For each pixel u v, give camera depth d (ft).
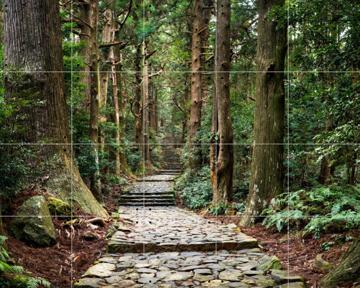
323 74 20.17
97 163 33.27
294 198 22.31
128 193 47.55
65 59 31.09
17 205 17.83
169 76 76.18
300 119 29.71
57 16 23.54
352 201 18.51
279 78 24.88
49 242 16.56
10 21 22.40
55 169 21.90
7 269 11.41
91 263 16.14
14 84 20.81
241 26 43.86
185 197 44.55
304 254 16.62
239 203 32.86
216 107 36.04
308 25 18.78
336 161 22.38
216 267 15.08
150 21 48.32
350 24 16.21
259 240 20.39
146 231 22.38
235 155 39.47
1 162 17.10
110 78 61.05
